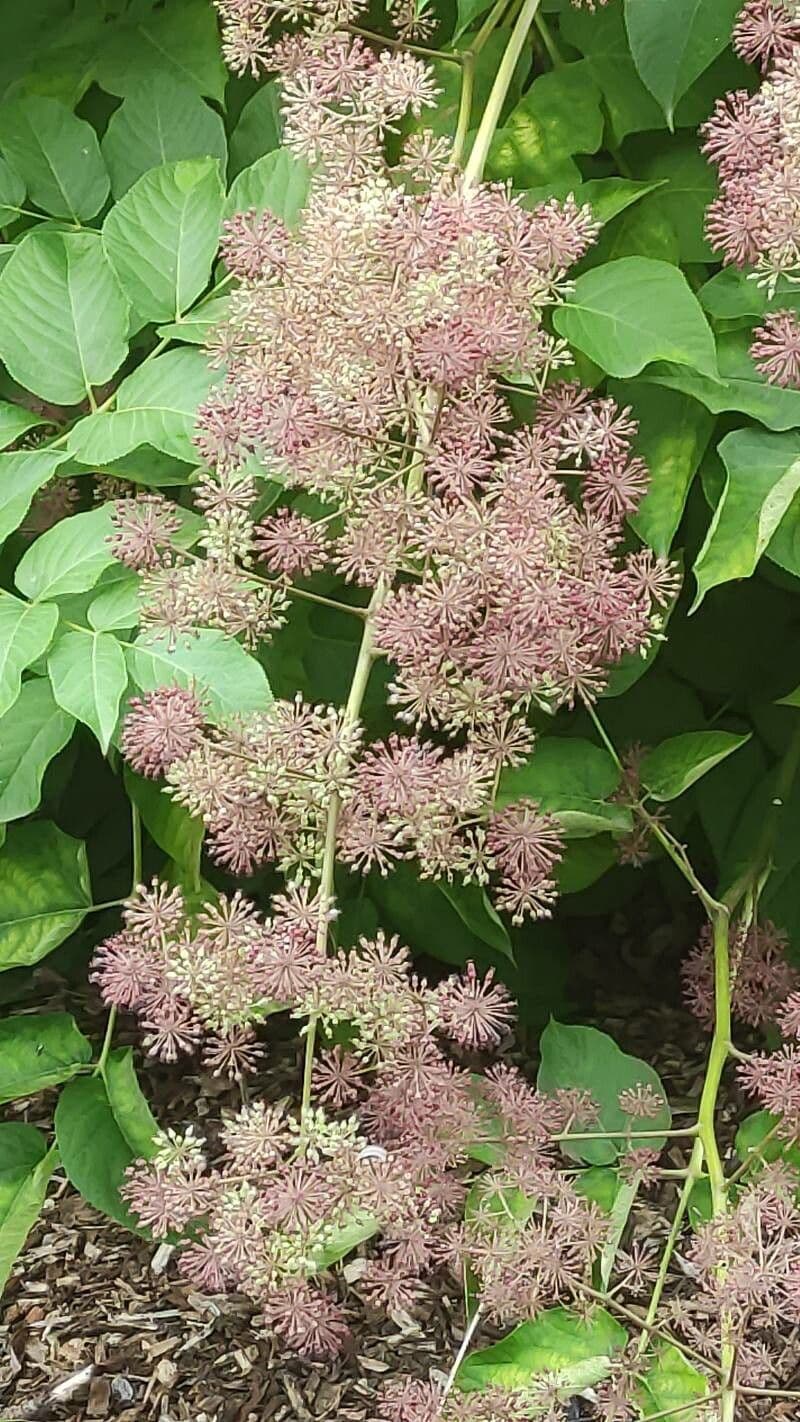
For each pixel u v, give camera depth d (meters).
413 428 1.63
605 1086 1.85
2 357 1.74
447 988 1.63
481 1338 1.99
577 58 1.91
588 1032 1.87
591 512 1.64
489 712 1.62
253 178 1.76
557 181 1.82
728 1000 1.87
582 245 1.61
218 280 1.81
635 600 1.64
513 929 2.29
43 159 1.88
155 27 1.93
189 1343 2.02
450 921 2.19
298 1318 1.60
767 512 1.64
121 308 1.75
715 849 2.18
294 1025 2.38
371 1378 1.96
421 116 1.84
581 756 1.87
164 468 1.80
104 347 1.75
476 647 1.59
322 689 2.04
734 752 2.19
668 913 2.55
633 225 1.84
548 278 1.62
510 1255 1.69
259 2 1.70
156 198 1.77
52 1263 2.11
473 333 1.56
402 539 1.61
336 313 1.57
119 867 2.32
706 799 2.19
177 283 1.76
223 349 1.65
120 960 1.61
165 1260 2.11
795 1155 1.79
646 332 1.70
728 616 2.20
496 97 1.71
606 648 1.64
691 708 2.20
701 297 1.77
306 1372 1.97
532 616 1.57
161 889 1.65
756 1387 1.75
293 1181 1.57
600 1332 1.71
